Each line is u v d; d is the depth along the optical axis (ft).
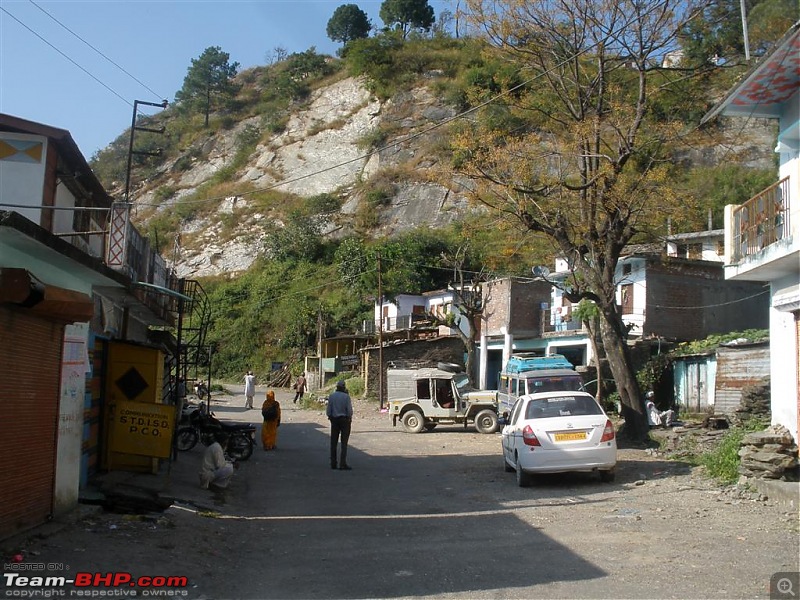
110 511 30.89
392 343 128.98
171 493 36.11
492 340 123.03
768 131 118.32
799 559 22.74
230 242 240.32
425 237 181.37
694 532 27.14
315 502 37.91
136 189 277.03
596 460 40.11
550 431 40.47
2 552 21.59
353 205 233.14
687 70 63.36
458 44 287.48
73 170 43.93
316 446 67.46
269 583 21.47
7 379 23.07
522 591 20.07
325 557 24.99
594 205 62.49
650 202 61.26
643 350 96.02
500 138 64.28
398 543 27.25
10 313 23.27
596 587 20.18
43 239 22.65
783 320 41.32
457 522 31.48
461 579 21.65
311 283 200.34
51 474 27.12
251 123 298.35
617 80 67.82
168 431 39.83
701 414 83.61
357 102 279.49
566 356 116.78
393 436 78.13
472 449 65.31
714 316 103.91
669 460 50.49
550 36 66.13
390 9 314.76
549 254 78.38
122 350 41.73
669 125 60.64
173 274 65.87
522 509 34.24
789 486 32.40
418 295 161.58
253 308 203.21
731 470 39.73
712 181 109.50
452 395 83.30
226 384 187.62
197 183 277.44
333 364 160.56
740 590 19.47
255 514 34.30
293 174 264.72
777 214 38.58
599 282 64.39
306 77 312.09
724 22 63.57
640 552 24.22
